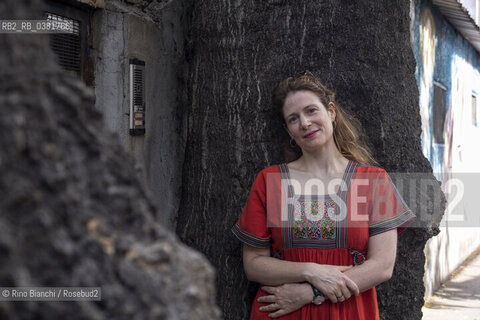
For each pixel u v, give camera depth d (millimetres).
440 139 6578
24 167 710
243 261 2373
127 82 2553
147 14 2781
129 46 2561
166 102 2906
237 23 2650
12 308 693
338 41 2621
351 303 2150
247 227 2312
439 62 6418
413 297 2727
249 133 2643
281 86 2359
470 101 8805
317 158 2322
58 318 715
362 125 2623
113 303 748
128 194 823
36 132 722
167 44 2895
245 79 2646
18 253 697
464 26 7008
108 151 828
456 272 7473
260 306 2283
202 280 875
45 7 2166
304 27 2627
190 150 2828
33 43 759
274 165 2412
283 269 2174
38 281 710
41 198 717
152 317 768
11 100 703
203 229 2721
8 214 697
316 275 2111
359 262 2186
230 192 2660
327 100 2328
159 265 813
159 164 2842
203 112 2750
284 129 2627
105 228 780
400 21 2748
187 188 2840
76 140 782
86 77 2461
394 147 2646
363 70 2623
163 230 875
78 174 769
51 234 718
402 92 2717
